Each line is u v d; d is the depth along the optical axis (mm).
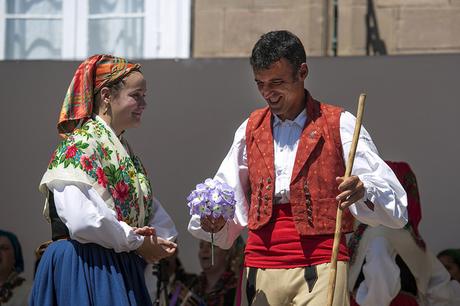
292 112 5344
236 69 9320
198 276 8734
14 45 9594
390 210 5117
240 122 9352
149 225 5699
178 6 9406
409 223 6980
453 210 8984
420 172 9016
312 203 5191
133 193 5422
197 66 9367
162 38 9406
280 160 5309
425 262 7047
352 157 5027
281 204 5277
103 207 5184
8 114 9711
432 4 9352
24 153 9805
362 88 9039
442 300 7160
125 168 5406
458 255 8711
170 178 9570
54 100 9594
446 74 8914
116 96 5484
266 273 5266
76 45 9477
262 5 9500
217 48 9555
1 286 9305
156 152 9578
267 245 5277
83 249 5262
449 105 8922
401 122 9000
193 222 5582
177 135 9516
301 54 5266
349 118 5312
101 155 5320
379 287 6637
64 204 5184
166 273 8383
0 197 9891
